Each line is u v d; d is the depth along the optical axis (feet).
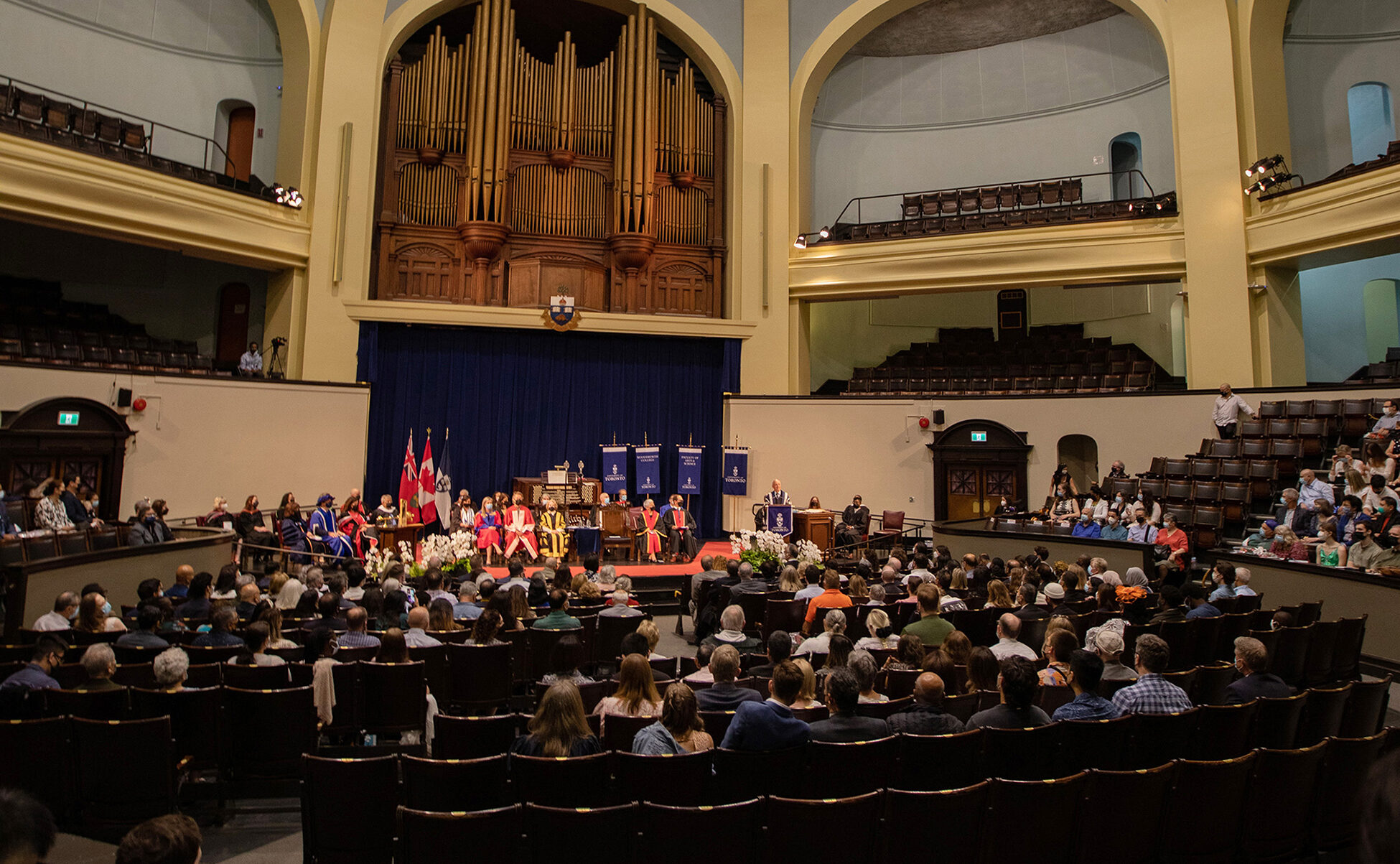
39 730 13.47
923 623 20.54
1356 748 13.38
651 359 61.21
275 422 49.60
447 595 26.40
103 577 27.96
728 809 10.94
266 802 16.63
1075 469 55.83
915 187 68.13
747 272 61.16
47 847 5.43
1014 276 56.49
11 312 48.67
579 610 26.53
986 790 11.52
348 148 54.03
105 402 42.52
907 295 60.85
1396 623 26.81
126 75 53.36
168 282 57.26
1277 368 49.70
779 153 61.87
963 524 45.88
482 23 57.88
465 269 57.67
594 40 66.33
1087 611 26.12
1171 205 53.88
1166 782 12.32
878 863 11.41
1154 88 60.90
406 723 17.67
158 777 13.74
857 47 68.03
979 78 67.46
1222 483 42.06
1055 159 64.80
